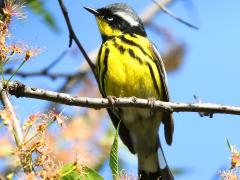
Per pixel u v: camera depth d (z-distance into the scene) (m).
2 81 7.62
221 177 7.24
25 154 6.02
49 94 8.62
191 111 9.72
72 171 6.46
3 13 7.22
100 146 10.14
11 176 5.84
